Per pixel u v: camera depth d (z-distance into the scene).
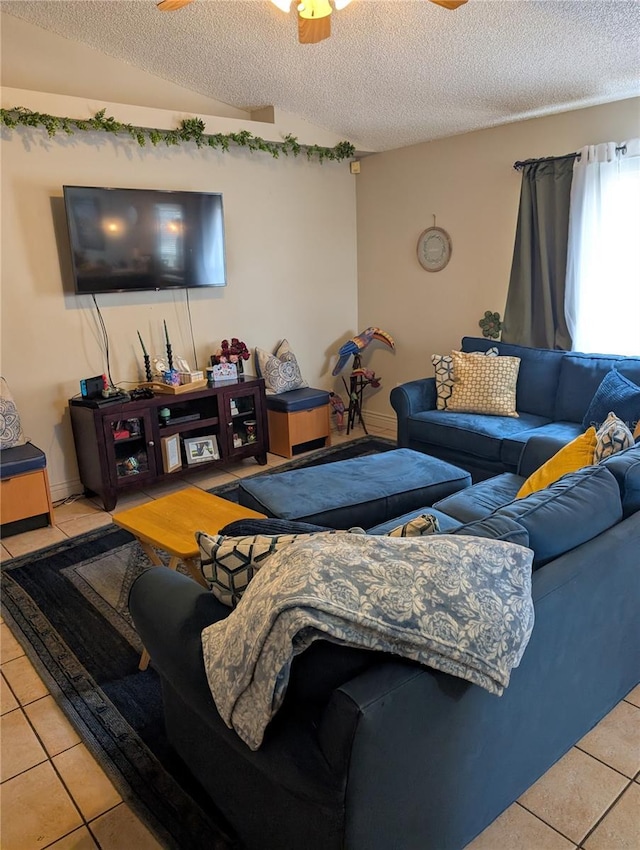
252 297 4.86
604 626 1.79
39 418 3.94
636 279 3.83
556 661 1.62
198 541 1.60
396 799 1.26
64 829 1.70
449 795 1.41
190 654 1.47
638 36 3.01
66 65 3.71
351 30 3.22
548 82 3.58
